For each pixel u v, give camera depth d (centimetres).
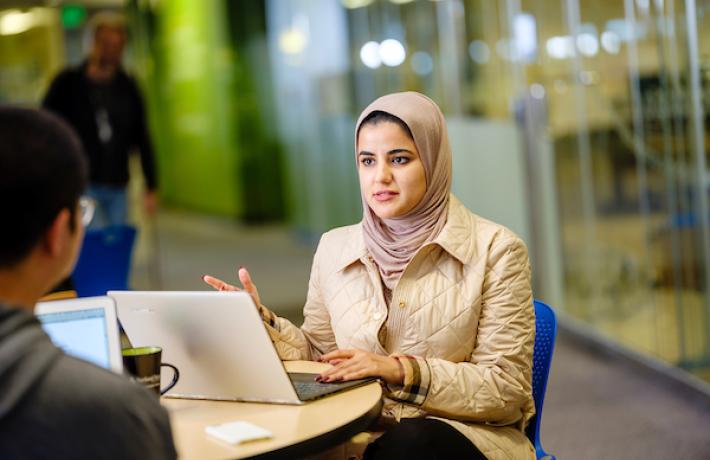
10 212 128
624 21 466
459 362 236
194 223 1422
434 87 719
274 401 205
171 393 219
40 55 773
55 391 123
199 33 1338
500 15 602
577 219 555
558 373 521
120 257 478
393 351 239
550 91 560
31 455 121
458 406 222
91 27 660
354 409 197
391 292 247
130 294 213
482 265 236
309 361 249
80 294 467
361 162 248
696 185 421
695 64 408
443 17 681
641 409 449
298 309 728
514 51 592
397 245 242
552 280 605
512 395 227
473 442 219
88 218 477
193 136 1420
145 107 679
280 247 1111
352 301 247
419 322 235
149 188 688
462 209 247
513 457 225
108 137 653
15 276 131
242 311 199
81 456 122
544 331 262
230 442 178
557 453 401
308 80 1071
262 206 1290
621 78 477
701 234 423
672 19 422
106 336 186
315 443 181
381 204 240
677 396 461
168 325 210
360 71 884
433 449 210
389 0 782
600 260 534
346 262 250
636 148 472
